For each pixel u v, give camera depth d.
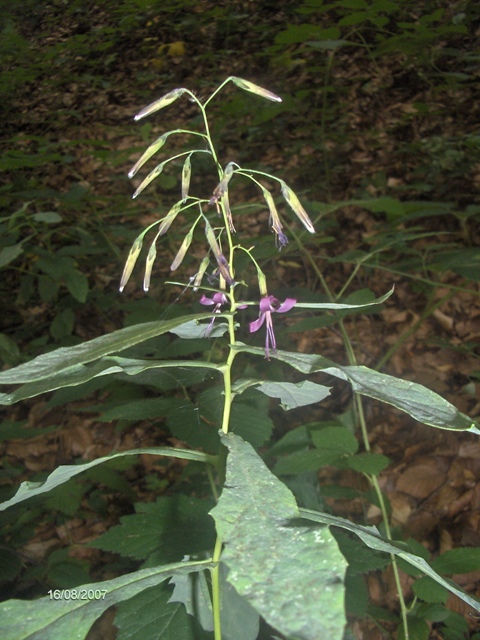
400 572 2.83
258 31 8.04
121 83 8.20
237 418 2.04
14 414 4.31
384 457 2.12
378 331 4.23
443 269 2.90
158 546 1.93
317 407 3.79
